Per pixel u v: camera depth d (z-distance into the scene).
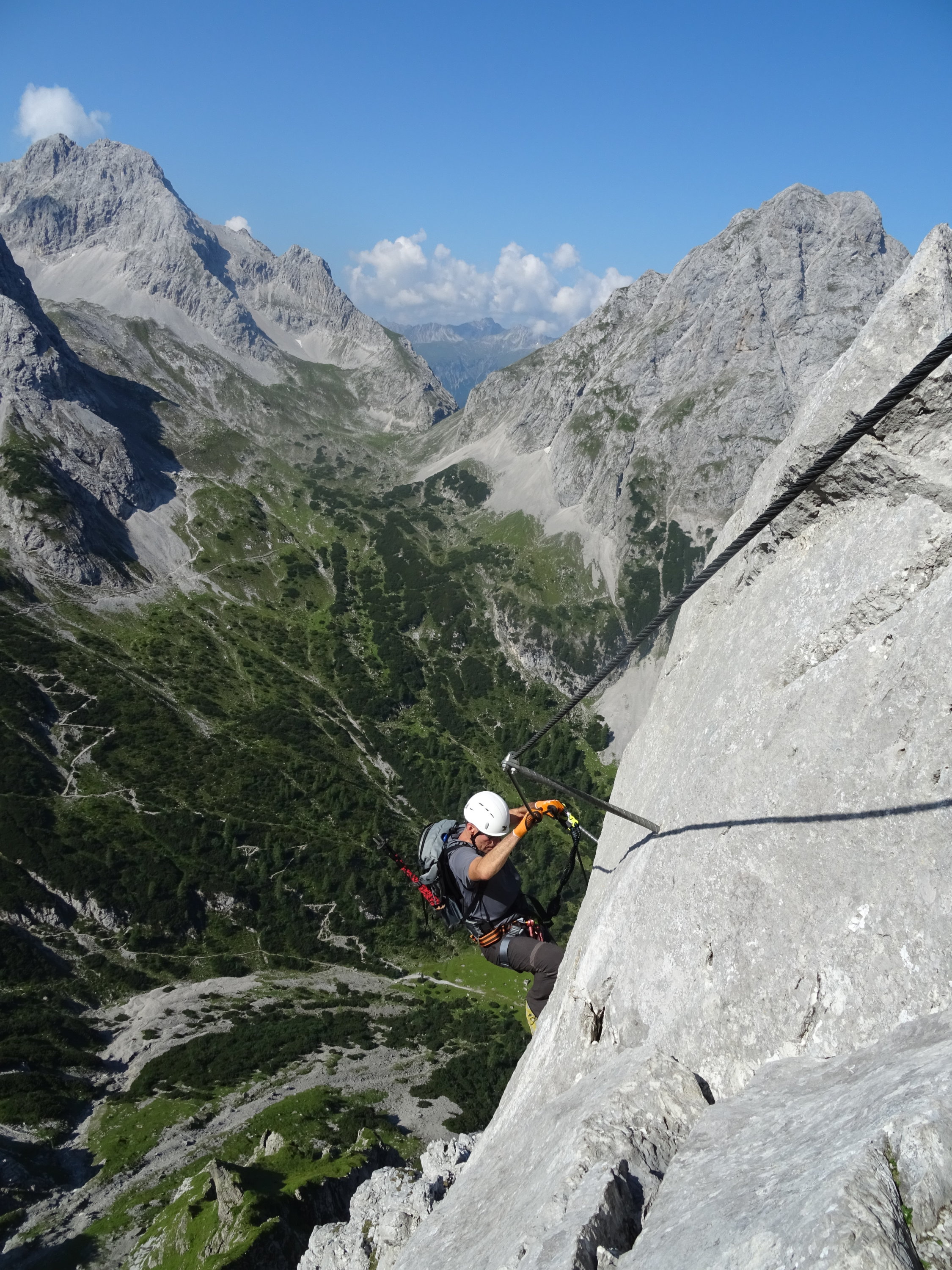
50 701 186.00
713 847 7.99
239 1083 112.19
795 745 7.80
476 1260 6.43
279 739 199.75
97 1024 126.19
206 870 158.50
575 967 9.58
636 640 6.57
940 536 7.47
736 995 7.04
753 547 10.23
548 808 8.72
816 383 10.46
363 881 164.25
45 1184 88.44
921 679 6.96
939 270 8.23
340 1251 19.44
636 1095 6.67
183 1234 54.44
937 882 6.13
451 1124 105.19
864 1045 5.95
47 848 150.38
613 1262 4.98
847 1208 3.77
